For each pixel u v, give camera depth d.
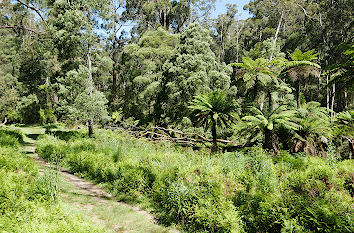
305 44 29.19
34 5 20.05
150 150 11.33
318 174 5.70
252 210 4.57
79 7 17.75
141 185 6.61
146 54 23.50
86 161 8.76
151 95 22.69
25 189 4.64
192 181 5.47
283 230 3.72
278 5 25.14
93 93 17.50
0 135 12.83
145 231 4.69
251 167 6.14
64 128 24.78
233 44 39.47
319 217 3.79
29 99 31.86
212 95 12.04
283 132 11.52
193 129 17.00
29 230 3.13
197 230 4.65
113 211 5.50
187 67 19.97
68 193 6.25
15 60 31.38
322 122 11.48
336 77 13.46
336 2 25.56
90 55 18.38
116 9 28.50
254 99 13.55
